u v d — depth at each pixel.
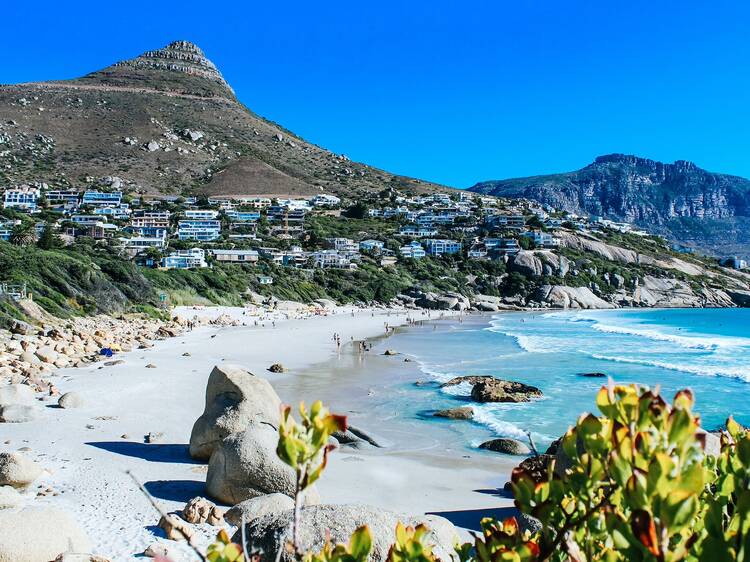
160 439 19.34
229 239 142.25
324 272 129.88
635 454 2.19
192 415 24.00
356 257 143.25
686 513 1.97
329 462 19.55
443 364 45.19
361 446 22.11
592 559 2.55
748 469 2.77
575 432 2.77
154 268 103.38
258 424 14.91
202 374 34.41
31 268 60.41
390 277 134.75
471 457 20.80
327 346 57.09
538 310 136.25
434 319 102.38
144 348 47.75
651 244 198.75
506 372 41.09
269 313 92.56
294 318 89.94
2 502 12.21
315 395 32.12
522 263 153.12
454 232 177.25
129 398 26.17
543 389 34.25
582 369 42.69
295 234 157.25
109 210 145.88
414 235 171.75
